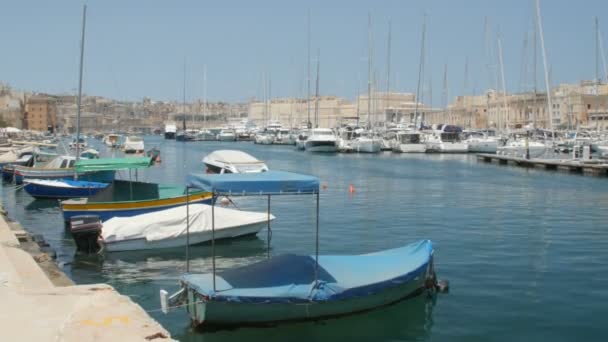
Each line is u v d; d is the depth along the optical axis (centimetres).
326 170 6475
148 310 1605
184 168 6981
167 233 2375
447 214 3309
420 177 5653
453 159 8344
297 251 2361
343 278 1551
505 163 7331
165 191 3141
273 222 3039
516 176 5722
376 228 2859
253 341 1395
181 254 2323
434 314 1567
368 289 1529
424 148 9494
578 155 6906
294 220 3103
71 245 2514
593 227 2858
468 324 1500
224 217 2503
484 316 1554
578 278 1905
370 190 4572
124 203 2769
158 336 1121
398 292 1631
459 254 2258
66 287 1493
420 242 1850
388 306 1619
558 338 1411
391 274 1606
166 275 2020
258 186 1530
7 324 1172
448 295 1725
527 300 1680
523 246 2403
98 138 18400
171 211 2447
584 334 1434
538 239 2552
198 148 11956
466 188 4694
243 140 15012
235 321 1434
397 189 4641
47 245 2430
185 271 2070
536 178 5503
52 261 2020
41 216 3353
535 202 3825
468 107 15088
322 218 3167
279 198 4038
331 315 1515
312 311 1484
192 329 1453
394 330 1459
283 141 13038
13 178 5209
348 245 2470
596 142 7725
